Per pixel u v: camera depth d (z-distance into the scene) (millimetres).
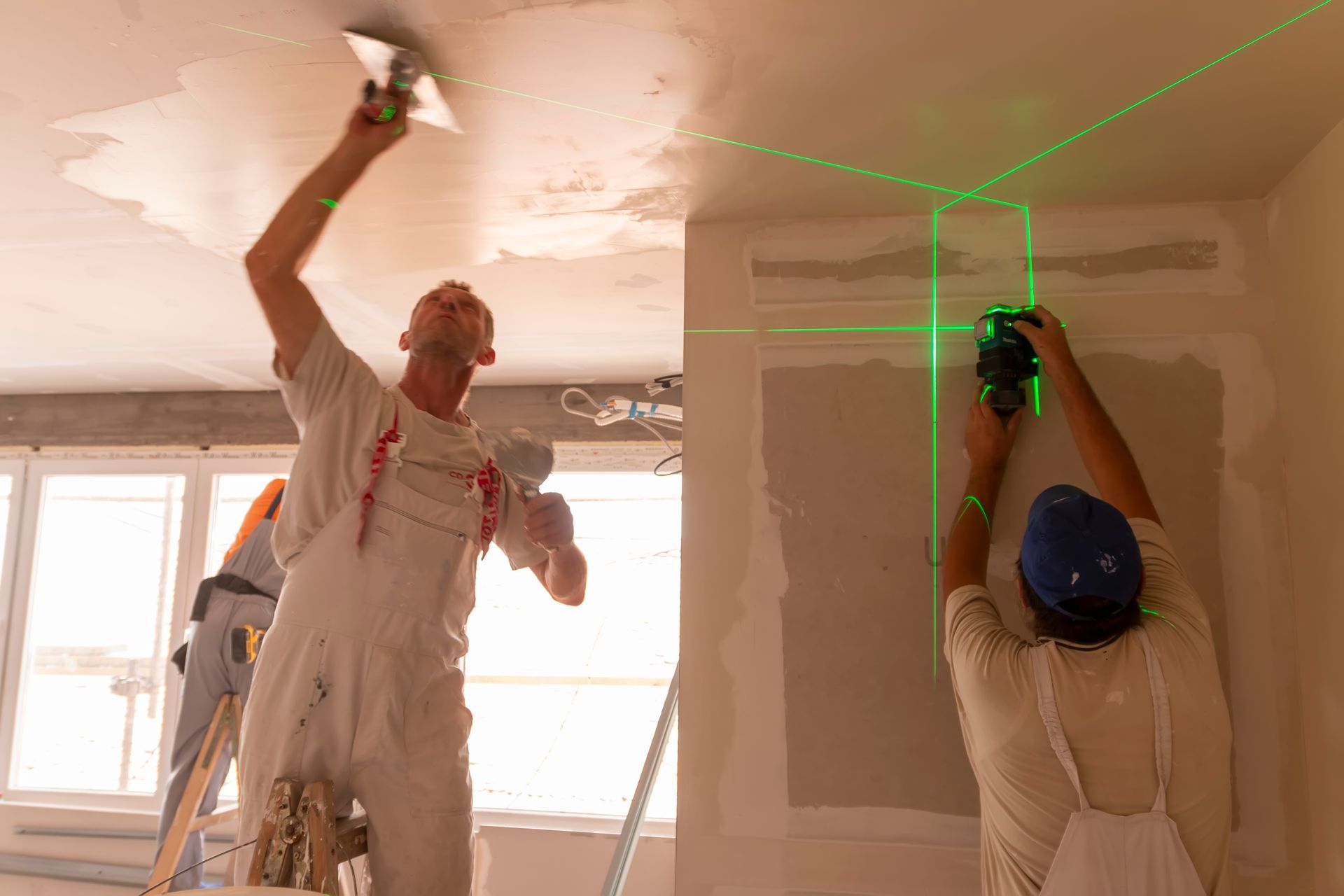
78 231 2127
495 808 3297
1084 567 1246
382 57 1387
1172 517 1743
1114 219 1874
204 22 1312
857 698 1780
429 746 1403
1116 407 1799
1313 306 1621
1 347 3209
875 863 1716
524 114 1562
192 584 3836
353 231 2113
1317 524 1604
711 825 1769
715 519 1883
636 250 2232
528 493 1886
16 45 1374
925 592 1800
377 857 1361
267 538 3014
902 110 1534
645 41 1343
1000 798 1268
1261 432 1745
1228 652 1686
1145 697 1204
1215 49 1338
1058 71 1411
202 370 3531
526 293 2602
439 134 1634
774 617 1830
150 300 2672
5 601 3959
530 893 3037
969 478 1785
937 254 1927
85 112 1573
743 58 1385
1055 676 1237
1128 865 1149
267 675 1345
